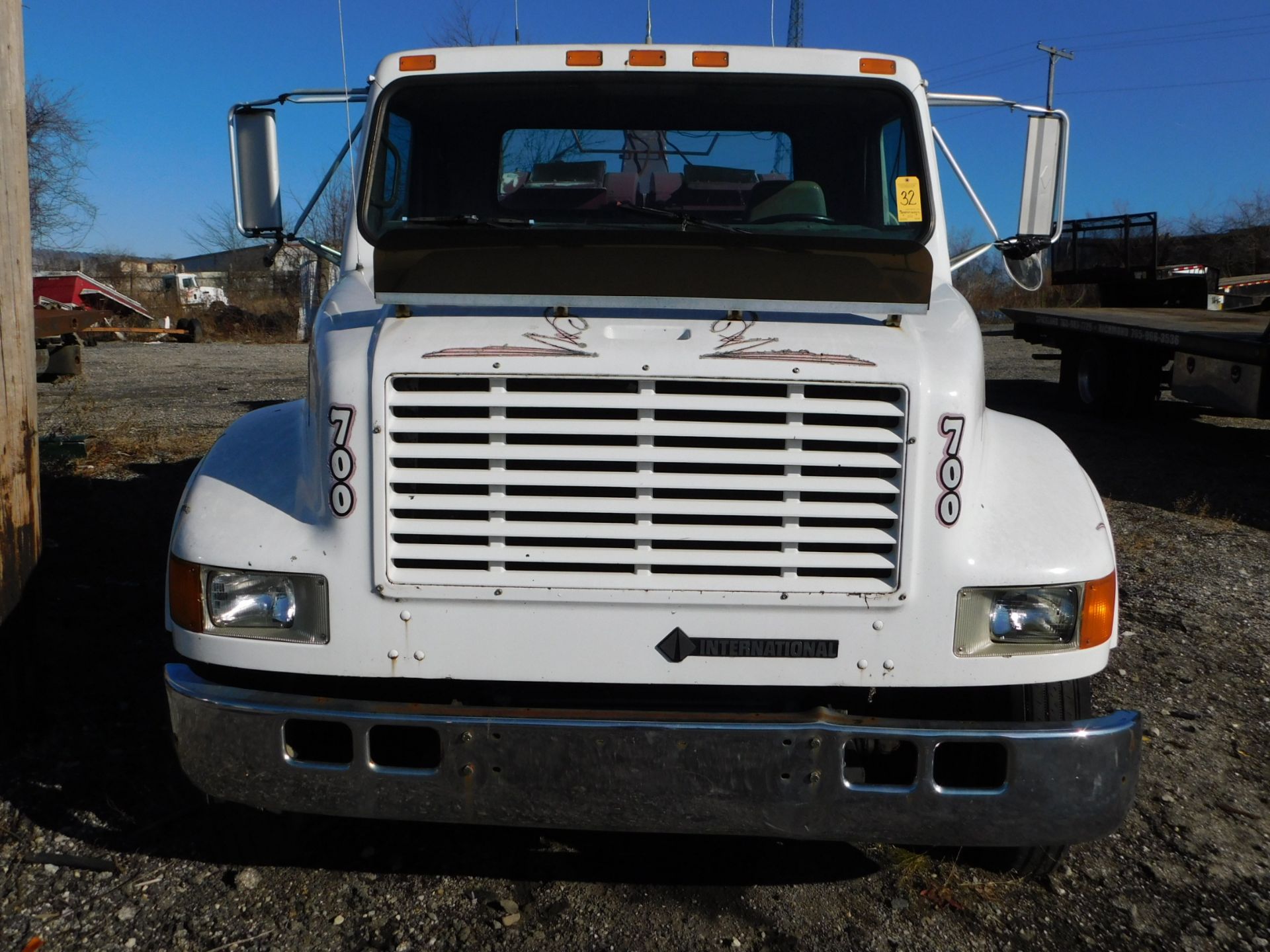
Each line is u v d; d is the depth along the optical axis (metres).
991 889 3.08
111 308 24.42
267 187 3.68
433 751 2.95
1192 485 8.45
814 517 2.62
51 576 5.34
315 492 2.74
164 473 7.62
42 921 2.81
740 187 3.54
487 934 2.82
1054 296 25.09
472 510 2.62
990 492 2.85
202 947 2.74
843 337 2.69
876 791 2.60
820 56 3.52
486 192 3.55
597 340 2.65
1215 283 14.50
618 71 3.48
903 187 3.43
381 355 2.60
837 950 2.79
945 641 2.65
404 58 3.54
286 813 3.02
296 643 2.69
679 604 2.63
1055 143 3.72
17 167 3.54
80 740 3.73
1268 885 3.12
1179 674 4.62
